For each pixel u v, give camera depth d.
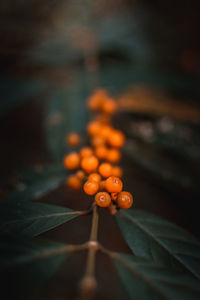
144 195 0.34
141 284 0.13
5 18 0.46
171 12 0.55
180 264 0.16
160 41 0.49
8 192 0.22
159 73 0.38
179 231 0.18
